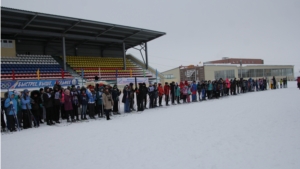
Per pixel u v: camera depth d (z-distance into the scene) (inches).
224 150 236.1
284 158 206.8
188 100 737.6
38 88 682.2
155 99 651.5
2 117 394.3
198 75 1870.1
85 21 786.8
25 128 409.1
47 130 379.2
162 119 434.6
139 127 368.8
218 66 1872.5
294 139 263.3
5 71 751.1
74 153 247.8
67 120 459.8
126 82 890.1
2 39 813.2
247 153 224.1
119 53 1272.1
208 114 467.2
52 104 438.9
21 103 409.1
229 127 340.5
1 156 245.9
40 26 792.9
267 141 260.4
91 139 304.3
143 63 1231.5
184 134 309.4
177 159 215.6
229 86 917.8
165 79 1198.3
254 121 375.9
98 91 511.8
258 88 1234.0
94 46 1159.0
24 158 237.6
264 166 191.3
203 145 256.2
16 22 737.0
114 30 927.7
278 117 400.5
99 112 510.9
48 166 212.7
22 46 922.1
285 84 1395.2
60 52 1027.9
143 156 228.1
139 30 948.0
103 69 1049.5
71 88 484.4
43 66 858.1
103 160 222.2
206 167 193.6
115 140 293.6
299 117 392.2
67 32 897.5
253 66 2004.2
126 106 573.0
